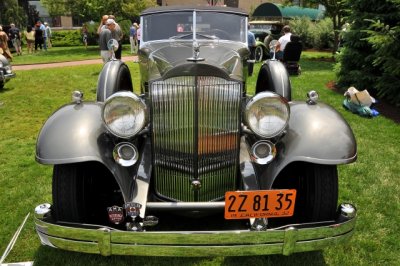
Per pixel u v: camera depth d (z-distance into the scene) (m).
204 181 2.96
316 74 11.77
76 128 2.78
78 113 2.92
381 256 3.07
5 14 27.45
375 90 8.62
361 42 8.60
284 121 2.72
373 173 4.51
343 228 2.61
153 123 2.87
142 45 4.54
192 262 3.02
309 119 2.88
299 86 9.60
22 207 3.79
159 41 4.50
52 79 10.64
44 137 2.75
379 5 8.61
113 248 2.53
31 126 6.32
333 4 15.62
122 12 20.28
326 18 22.47
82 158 2.64
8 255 3.09
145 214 2.90
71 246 2.58
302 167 3.05
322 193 2.85
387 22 8.55
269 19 24.36
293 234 2.51
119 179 2.78
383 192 4.07
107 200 3.45
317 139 2.74
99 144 2.77
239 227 3.32
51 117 2.92
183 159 2.90
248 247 2.51
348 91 7.22
